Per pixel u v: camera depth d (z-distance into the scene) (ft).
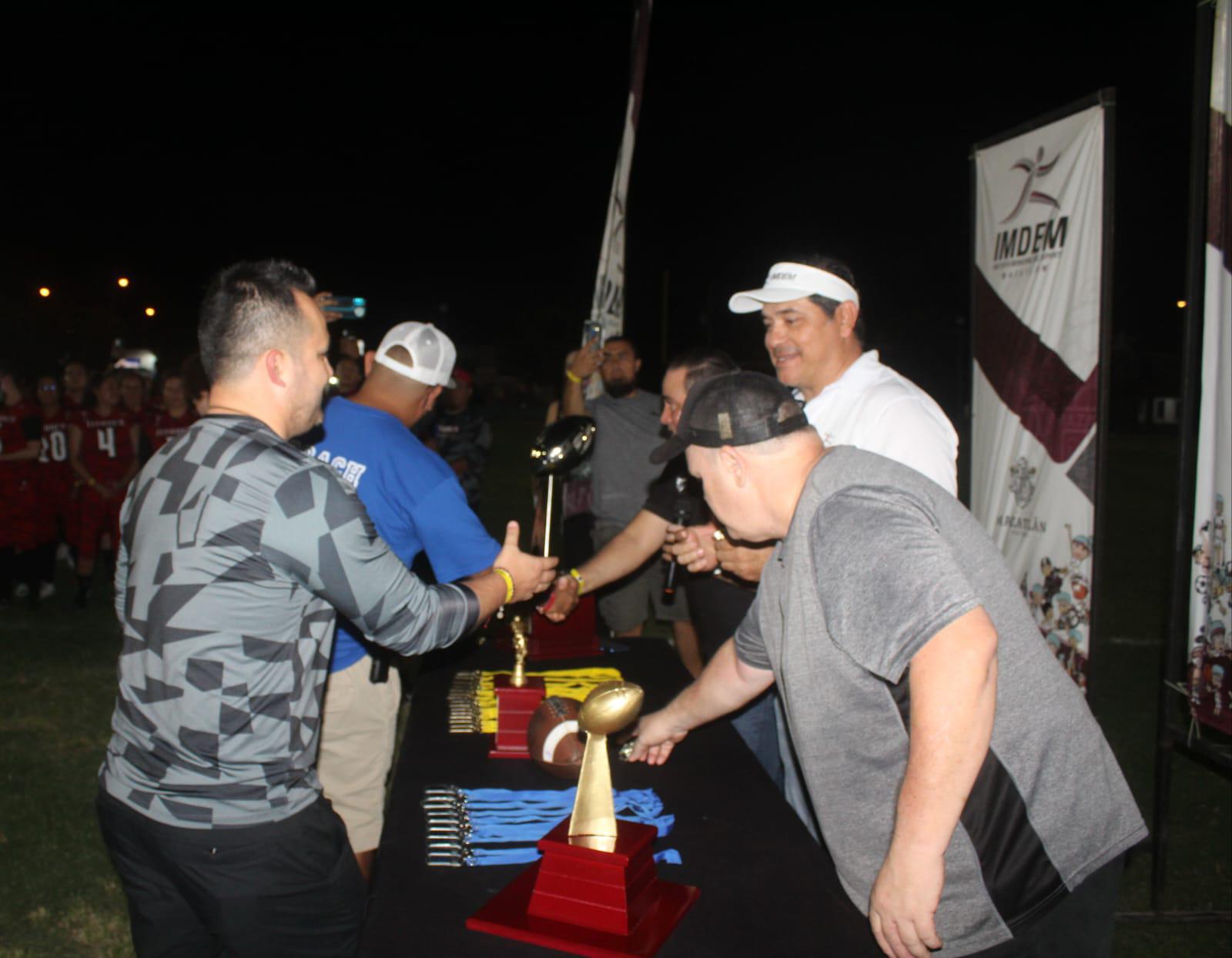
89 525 21.80
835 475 4.87
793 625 4.88
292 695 5.34
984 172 11.76
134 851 5.40
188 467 5.24
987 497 11.71
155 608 5.12
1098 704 16.42
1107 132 9.48
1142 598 24.38
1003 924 4.93
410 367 8.40
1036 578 10.67
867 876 5.02
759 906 4.96
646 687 8.50
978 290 11.97
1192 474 9.35
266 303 5.44
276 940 5.40
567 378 15.89
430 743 7.13
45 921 9.59
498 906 4.82
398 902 4.92
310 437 8.05
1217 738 13.91
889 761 4.87
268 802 5.25
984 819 4.88
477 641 9.73
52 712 15.24
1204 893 10.34
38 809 11.91
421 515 8.02
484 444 21.56
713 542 8.18
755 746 9.41
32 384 37.70
